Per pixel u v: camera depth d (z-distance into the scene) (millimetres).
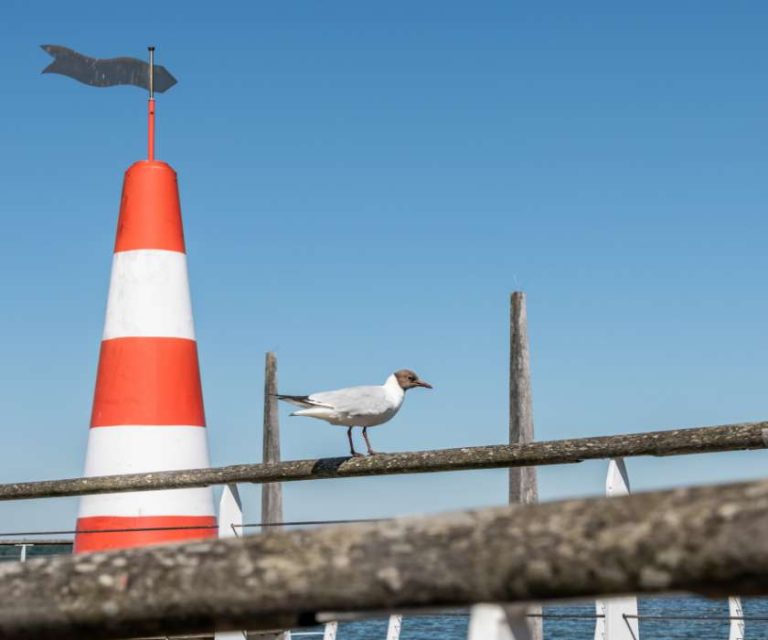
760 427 5602
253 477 7629
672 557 1813
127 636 2389
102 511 11305
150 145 12445
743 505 1785
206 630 2346
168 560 2301
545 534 1933
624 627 6000
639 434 6012
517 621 2137
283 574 2164
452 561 2010
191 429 11711
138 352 11656
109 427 11602
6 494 9164
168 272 11898
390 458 6996
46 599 2393
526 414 12844
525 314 12914
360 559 2096
